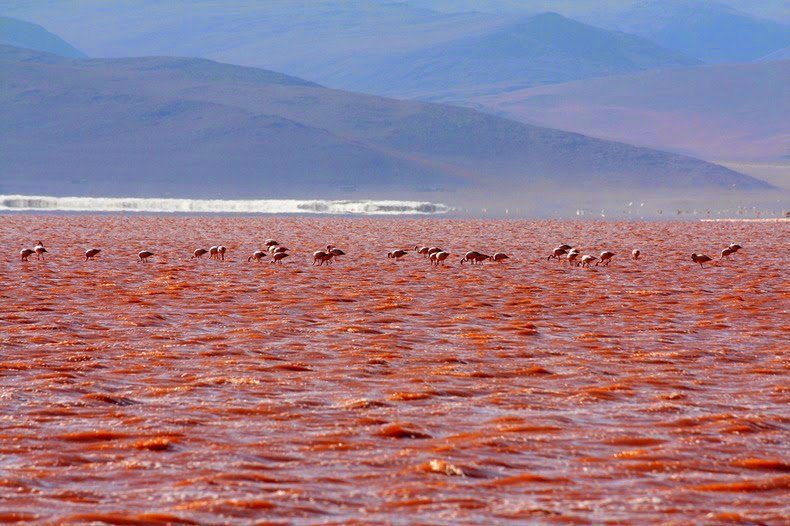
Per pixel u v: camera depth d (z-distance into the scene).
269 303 106.31
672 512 40.47
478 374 68.25
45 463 46.44
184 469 45.81
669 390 63.75
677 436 52.16
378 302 107.94
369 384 64.69
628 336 85.88
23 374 66.69
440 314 99.00
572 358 74.81
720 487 43.91
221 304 105.38
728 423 54.50
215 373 67.69
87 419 54.72
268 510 40.16
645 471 46.19
